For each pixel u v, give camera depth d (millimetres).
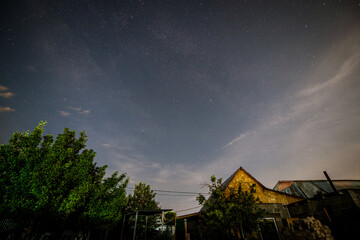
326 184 17203
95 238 11430
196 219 12664
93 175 9156
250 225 7887
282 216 11109
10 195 4957
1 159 5070
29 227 5902
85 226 8164
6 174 5020
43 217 5801
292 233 8492
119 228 13820
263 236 10023
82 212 7742
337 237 8602
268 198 12859
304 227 8055
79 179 7016
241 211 7703
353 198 8281
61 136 7336
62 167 6344
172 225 17875
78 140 8289
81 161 7254
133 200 16828
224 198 8273
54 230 6891
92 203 8047
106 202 8688
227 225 7527
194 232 12055
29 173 5336
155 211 12250
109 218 9008
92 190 8250
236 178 13773
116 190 10039
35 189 5391
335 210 8930
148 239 14523
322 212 9562
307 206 10484
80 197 6691
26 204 5215
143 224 15188
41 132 6062
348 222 8305
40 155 5809
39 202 5402
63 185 6273
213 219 7914
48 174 5824
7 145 5246
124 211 14438
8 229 5922
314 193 16828
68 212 6184
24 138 5648
